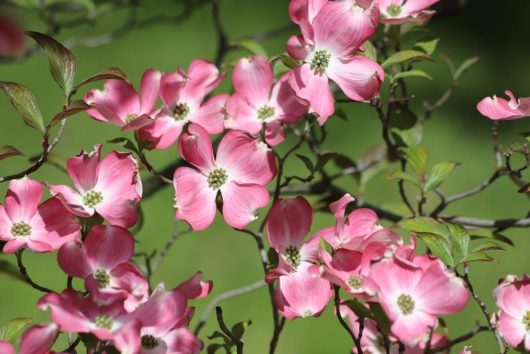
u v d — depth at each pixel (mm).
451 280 1358
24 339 1314
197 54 4059
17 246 1391
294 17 1457
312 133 1724
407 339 1348
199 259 3053
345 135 3646
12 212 1403
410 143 1658
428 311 1359
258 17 4301
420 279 1364
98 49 4020
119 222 1409
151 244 3076
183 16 2035
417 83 4012
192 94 1509
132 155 1424
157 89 1497
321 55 1446
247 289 1703
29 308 2797
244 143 1454
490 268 2973
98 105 1488
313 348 2719
